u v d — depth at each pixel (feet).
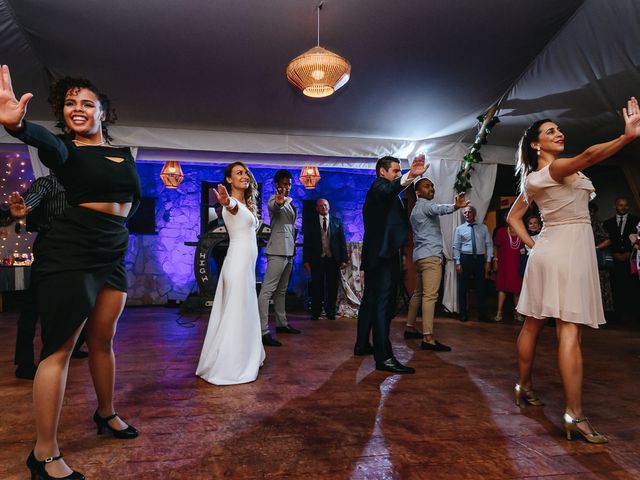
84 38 11.51
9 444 5.43
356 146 18.66
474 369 9.46
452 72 13.66
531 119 16.87
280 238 12.45
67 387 7.86
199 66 12.92
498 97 15.29
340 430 5.92
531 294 6.47
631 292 21.67
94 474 4.60
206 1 10.20
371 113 16.25
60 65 12.72
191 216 23.32
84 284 4.47
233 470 4.73
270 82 13.87
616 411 6.82
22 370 8.60
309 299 21.70
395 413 6.63
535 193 6.42
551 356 10.85
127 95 14.49
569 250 6.03
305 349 11.65
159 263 22.93
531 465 4.91
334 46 12.15
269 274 12.42
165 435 5.70
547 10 10.95
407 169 19.74
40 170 16.62
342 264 18.92
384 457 5.09
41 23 10.87
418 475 4.65
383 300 9.32
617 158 21.48
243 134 17.78
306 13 10.72
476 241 17.54
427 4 10.54
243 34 11.46
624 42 11.49
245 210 9.12
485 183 19.69
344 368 9.49
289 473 4.66
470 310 22.08
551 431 5.96
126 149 5.17
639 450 5.35
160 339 13.15
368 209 9.58
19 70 12.73
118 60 12.53
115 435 5.59
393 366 9.16
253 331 8.68
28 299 8.64
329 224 18.57
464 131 18.45
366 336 10.93
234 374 8.23
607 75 13.12
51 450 4.36
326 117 16.48
